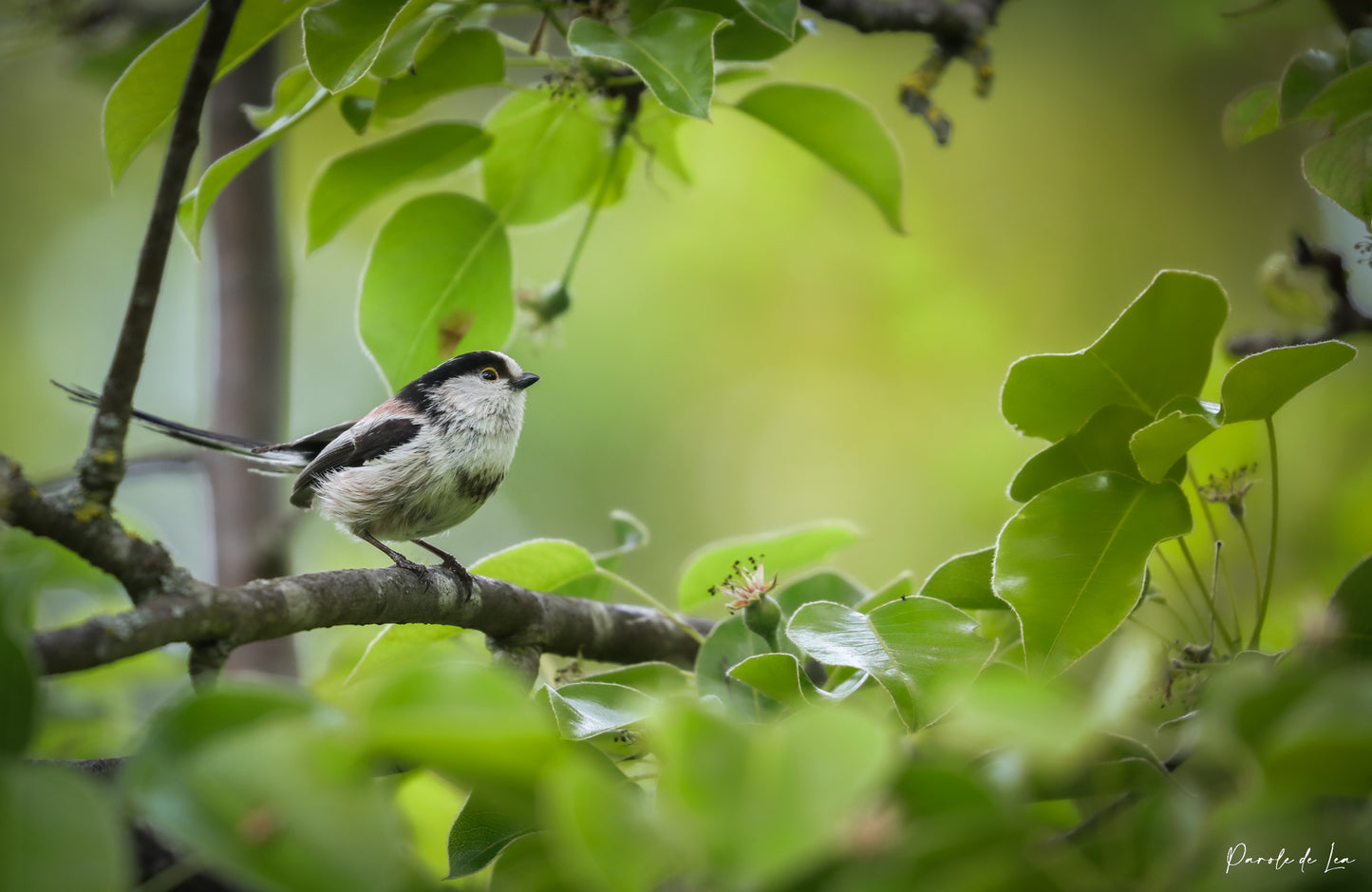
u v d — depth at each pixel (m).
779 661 3.56
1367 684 2.38
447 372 3.70
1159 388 3.59
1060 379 3.59
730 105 3.65
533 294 3.67
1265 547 3.71
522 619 3.62
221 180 3.60
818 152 3.65
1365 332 3.65
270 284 3.74
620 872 2.21
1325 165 3.59
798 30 3.65
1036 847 2.74
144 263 3.55
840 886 2.37
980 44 3.68
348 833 2.25
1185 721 3.56
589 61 3.63
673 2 3.62
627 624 3.64
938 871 2.32
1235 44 3.82
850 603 3.62
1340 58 3.59
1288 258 3.66
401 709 2.49
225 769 2.32
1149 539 3.57
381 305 3.64
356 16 3.59
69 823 2.19
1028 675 3.57
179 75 3.59
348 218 3.64
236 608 3.57
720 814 2.26
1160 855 2.87
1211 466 3.65
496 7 3.63
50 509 3.55
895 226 3.66
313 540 3.82
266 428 3.74
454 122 3.64
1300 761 2.38
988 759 3.23
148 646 3.55
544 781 2.44
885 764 2.18
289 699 2.52
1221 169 3.83
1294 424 3.75
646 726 3.55
